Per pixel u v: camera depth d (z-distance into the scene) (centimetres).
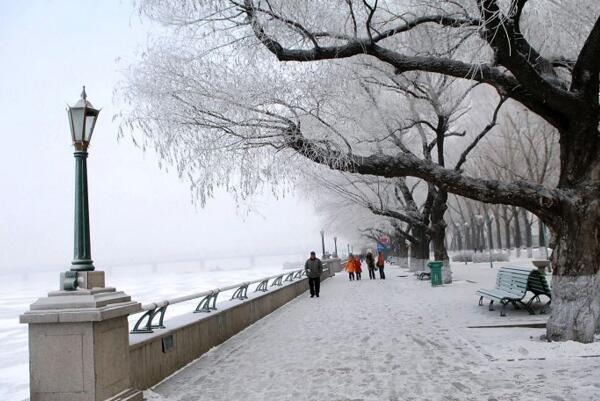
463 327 1159
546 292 1251
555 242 928
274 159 1061
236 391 751
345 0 934
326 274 3753
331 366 879
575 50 1246
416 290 2173
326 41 1090
